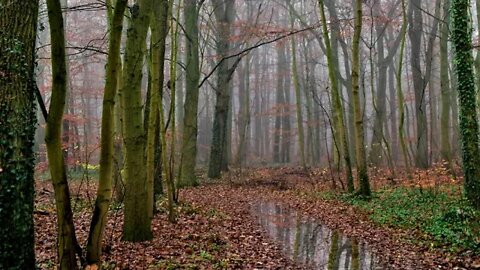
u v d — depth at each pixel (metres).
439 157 25.92
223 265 7.68
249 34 21.89
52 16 4.46
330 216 13.70
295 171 27.78
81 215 11.38
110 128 4.98
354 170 25.61
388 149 20.45
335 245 10.13
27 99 4.88
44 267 6.76
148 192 9.65
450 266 7.99
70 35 24.69
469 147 11.19
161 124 10.89
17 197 4.70
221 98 24.64
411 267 8.16
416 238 10.02
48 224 10.04
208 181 23.23
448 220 10.62
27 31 4.90
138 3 8.70
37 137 26.50
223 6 24.78
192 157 21.27
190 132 21.08
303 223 12.90
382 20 22.59
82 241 8.72
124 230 9.08
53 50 4.51
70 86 24.19
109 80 4.92
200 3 16.47
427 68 23.17
